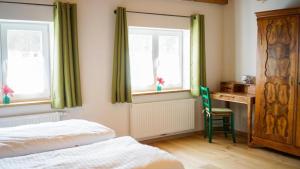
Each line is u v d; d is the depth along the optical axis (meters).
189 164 3.58
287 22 3.66
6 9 3.34
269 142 3.97
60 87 3.58
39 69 3.75
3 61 3.54
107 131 2.48
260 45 4.00
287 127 3.74
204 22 4.93
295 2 4.10
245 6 4.83
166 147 4.29
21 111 3.55
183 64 5.02
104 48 4.02
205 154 3.96
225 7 5.20
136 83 4.54
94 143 2.29
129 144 2.18
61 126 2.56
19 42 3.62
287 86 3.71
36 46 3.71
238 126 5.06
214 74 5.23
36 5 3.50
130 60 4.43
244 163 3.61
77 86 3.73
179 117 4.74
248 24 4.80
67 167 1.70
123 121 4.27
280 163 3.60
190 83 4.89
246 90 4.77
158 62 4.73
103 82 4.05
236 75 5.08
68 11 3.58
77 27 3.76
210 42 5.13
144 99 4.46
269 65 3.91
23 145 2.09
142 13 4.29
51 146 2.18
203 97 4.74
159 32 4.70
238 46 5.00
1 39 3.51
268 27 3.89
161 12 4.49
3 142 2.08
